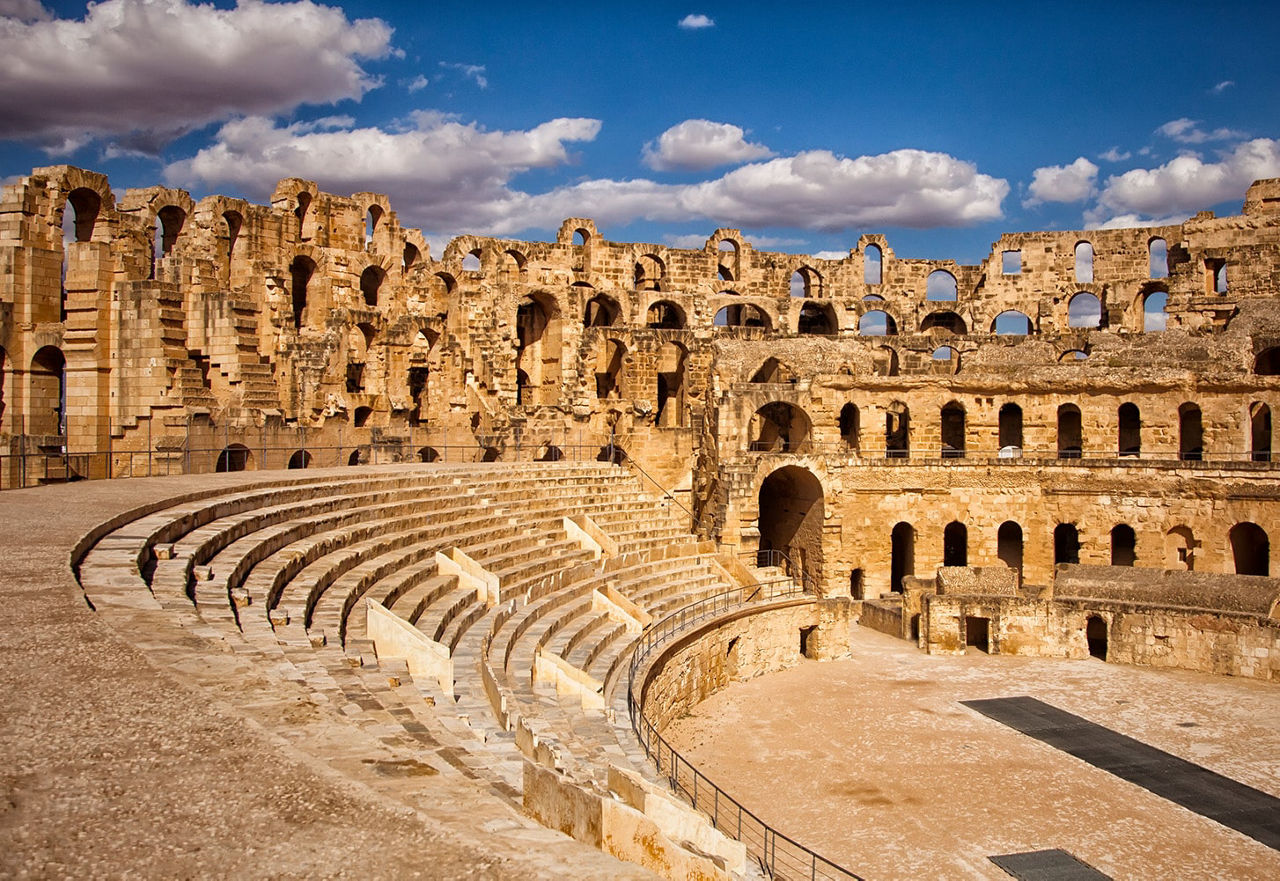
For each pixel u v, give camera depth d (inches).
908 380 2593.5
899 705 1713.8
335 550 1165.7
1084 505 2513.5
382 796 370.0
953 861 1125.1
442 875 315.6
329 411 2113.7
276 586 924.6
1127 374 2566.4
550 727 992.9
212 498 1131.9
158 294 1791.3
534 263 2933.1
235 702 470.9
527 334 2957.7
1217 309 3056.1
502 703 936.9
